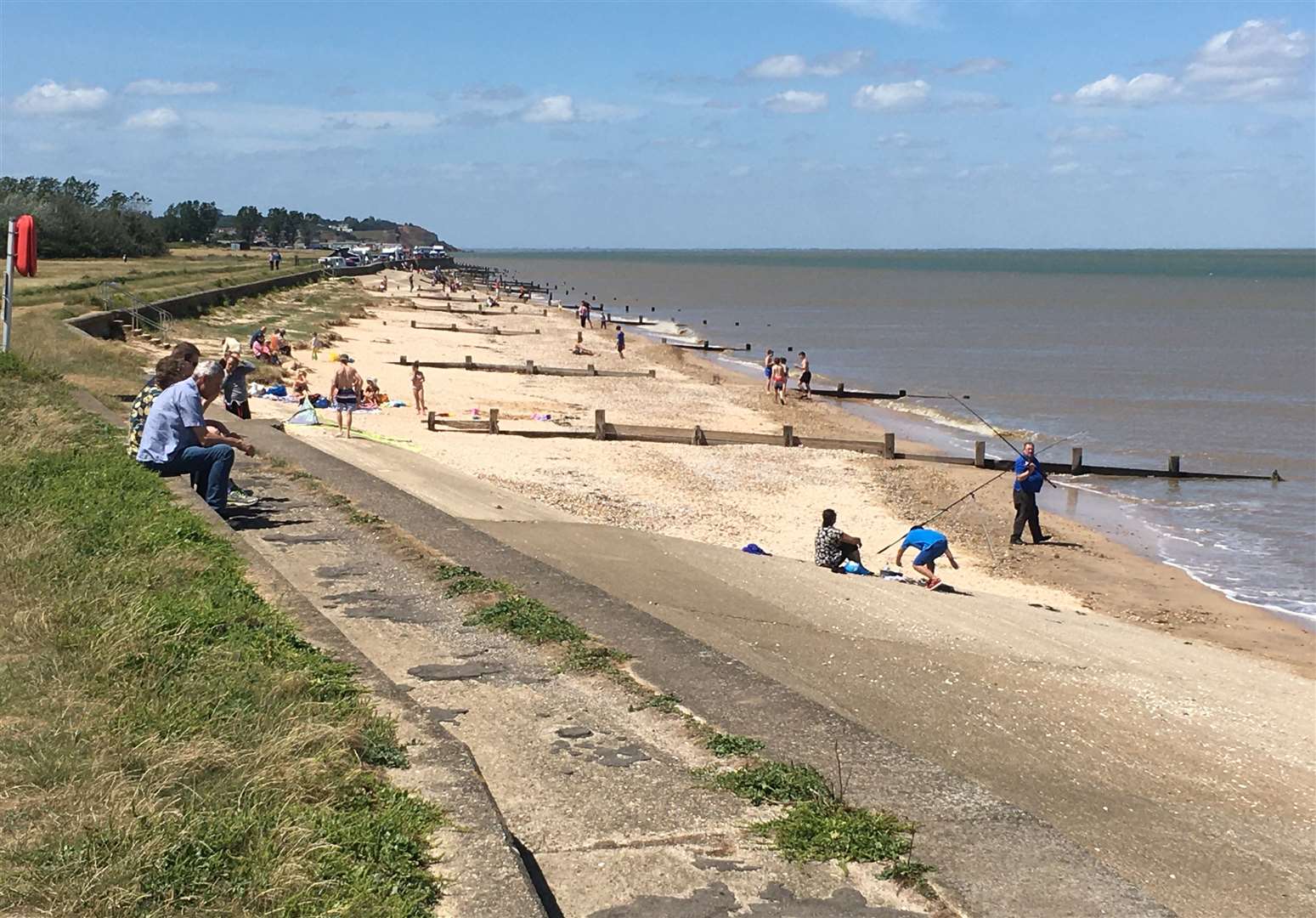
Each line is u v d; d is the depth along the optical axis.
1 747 5.34
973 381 49.53
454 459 25.22
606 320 74.50
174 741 5.54
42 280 50.62
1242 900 6.64
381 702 6.61
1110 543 22.53
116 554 8.46
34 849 4.52
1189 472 29.38
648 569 13.99
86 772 5.14
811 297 127.06
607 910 5.05
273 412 27.28
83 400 16.70
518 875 4.85
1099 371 53.38
